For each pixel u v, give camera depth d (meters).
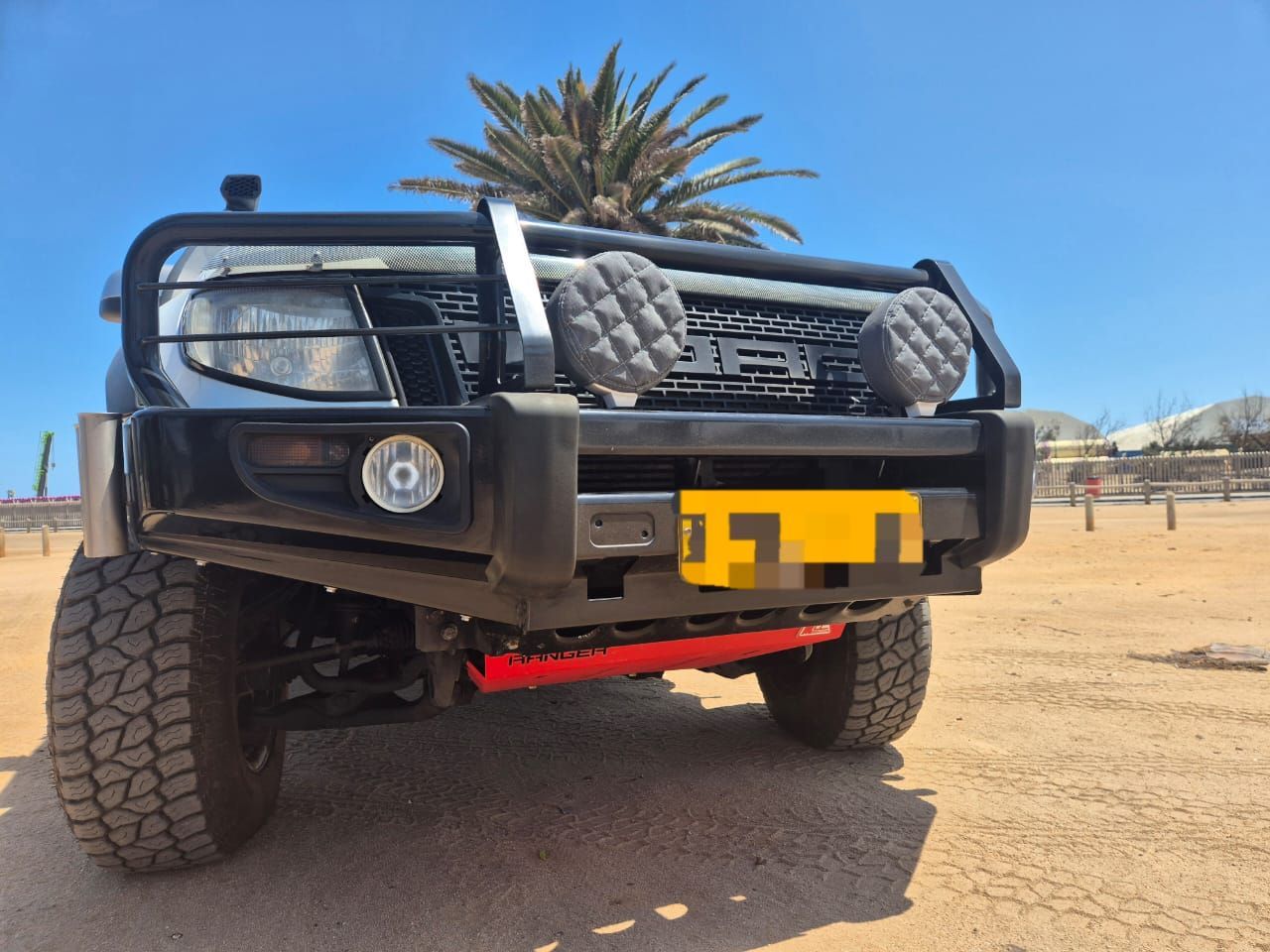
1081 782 3.09
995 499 2.37
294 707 2.66
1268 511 19.98
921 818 2.79
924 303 2.62
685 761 3.45
